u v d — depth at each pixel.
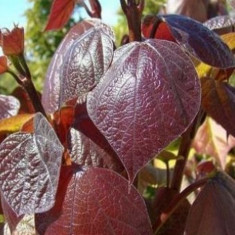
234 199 0.23
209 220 0.23
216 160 0.38
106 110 0.19
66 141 0.23
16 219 0.20
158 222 0.24
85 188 0.20
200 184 0.24
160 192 0.26
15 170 0.20
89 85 0.20
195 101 0.19
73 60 0.21
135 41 0.21
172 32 0.22
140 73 0.20
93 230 0.20
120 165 0.22
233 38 0.25
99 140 0.22
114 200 0.20
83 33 0.23
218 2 0.45
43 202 0.19
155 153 0.18
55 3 0.27
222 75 0.25
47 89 0.24
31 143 0.21
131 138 0.19
